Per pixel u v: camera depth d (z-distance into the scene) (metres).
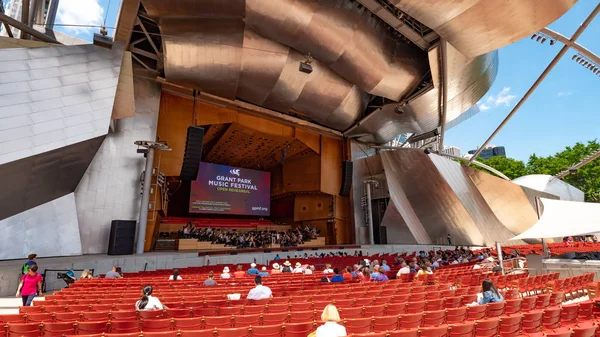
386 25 16.84
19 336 3.20
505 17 12.99
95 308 4.52
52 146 9.89
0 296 7.70
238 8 13.80
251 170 25.88
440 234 24.48
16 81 10.04
